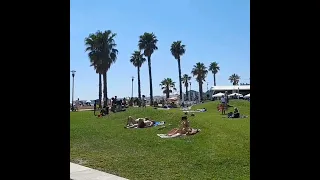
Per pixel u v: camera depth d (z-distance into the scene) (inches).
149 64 2484.0
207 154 370.6
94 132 644.7
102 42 2078.0
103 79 2122.3
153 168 320.2
